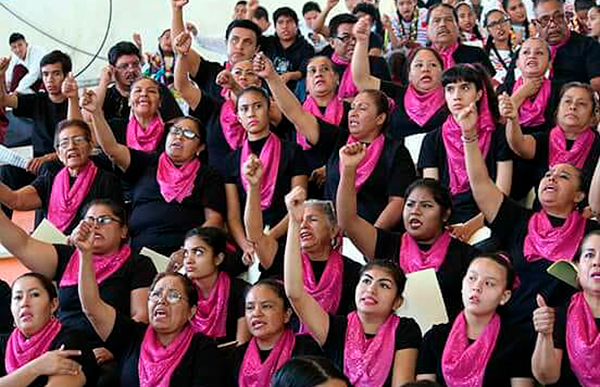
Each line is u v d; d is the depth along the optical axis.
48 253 4.41
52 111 6.23
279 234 4.82
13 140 7.19
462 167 4.88
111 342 3.88
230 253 4.61
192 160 5.08
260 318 3.70
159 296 3.81
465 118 4.16
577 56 5.93
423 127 5.48
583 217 4.09
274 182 5.05
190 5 9.96
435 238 4.21
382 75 6.41
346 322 3.71
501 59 7.01
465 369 3.47
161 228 4.97
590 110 4.83
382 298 3.63
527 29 7.21
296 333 4.04
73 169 5.12
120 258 4.39
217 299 4.25
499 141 4.93
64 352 3.72
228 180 5.13
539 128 5.42
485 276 3.48
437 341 3.56
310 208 4.19
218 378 3.77
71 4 9.88
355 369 3.61
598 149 4.84
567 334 3.46
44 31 9.85
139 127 5.64
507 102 4.74
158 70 7.77
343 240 4.71
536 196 4.65
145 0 9.98
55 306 3.95
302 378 2.25
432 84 5.50
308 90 5.73
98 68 9.95
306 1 10.05
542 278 4.02
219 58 9.81
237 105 5.23
